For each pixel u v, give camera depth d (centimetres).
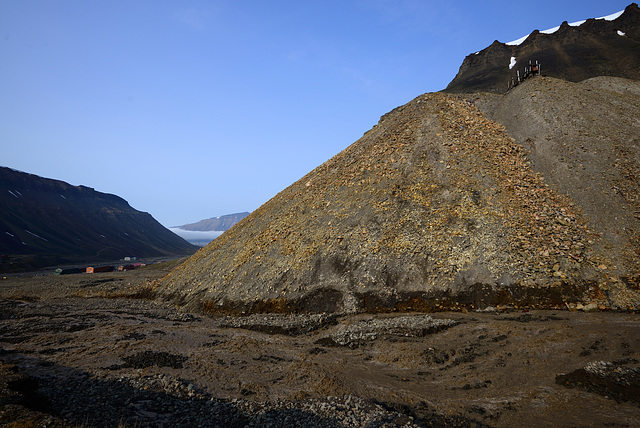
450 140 3834
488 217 2870
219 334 2500
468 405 1255
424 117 4416
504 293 2331
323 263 3106
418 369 1628
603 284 2217
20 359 1955
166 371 1712
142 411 1275
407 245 2892
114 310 3684
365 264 2898
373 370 1666
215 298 3509
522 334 1783
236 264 3828
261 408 1307
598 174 3119
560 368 1424
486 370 1511
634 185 2938
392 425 1126
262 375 1656
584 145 3444
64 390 1455
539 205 2950
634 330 1631
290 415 1245
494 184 3198
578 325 1792
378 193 3519
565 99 4172
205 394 1446
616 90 4778
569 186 3111
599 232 2628
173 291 4375
